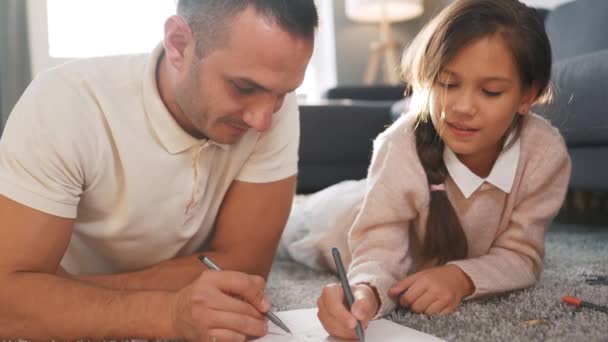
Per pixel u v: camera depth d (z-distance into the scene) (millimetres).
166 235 954
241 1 697
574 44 2365
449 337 746
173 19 765
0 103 3600
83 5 4008
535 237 1005
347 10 4375
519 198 1007
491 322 803
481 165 1013
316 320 808
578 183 1870
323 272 1360
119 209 907
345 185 1433
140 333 750
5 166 786
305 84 4977
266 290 1156
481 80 859
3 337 767
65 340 760
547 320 805
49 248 791
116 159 866
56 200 789
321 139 2764
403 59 1103
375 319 814
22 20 3664
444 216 978
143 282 917
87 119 832
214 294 722
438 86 899
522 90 909
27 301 751
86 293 767
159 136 868
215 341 704
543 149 993
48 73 860
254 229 1007
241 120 775
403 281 893
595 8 2320
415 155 983
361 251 977
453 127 905
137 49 4141
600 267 1224
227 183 984
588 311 838
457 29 871
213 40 717
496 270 933
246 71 708
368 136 2816
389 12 4297
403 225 1004
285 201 1027
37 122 797
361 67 4566
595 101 1613
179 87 801
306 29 703
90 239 957
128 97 868
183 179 905
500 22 866
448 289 871
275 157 1002
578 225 2016
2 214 770
